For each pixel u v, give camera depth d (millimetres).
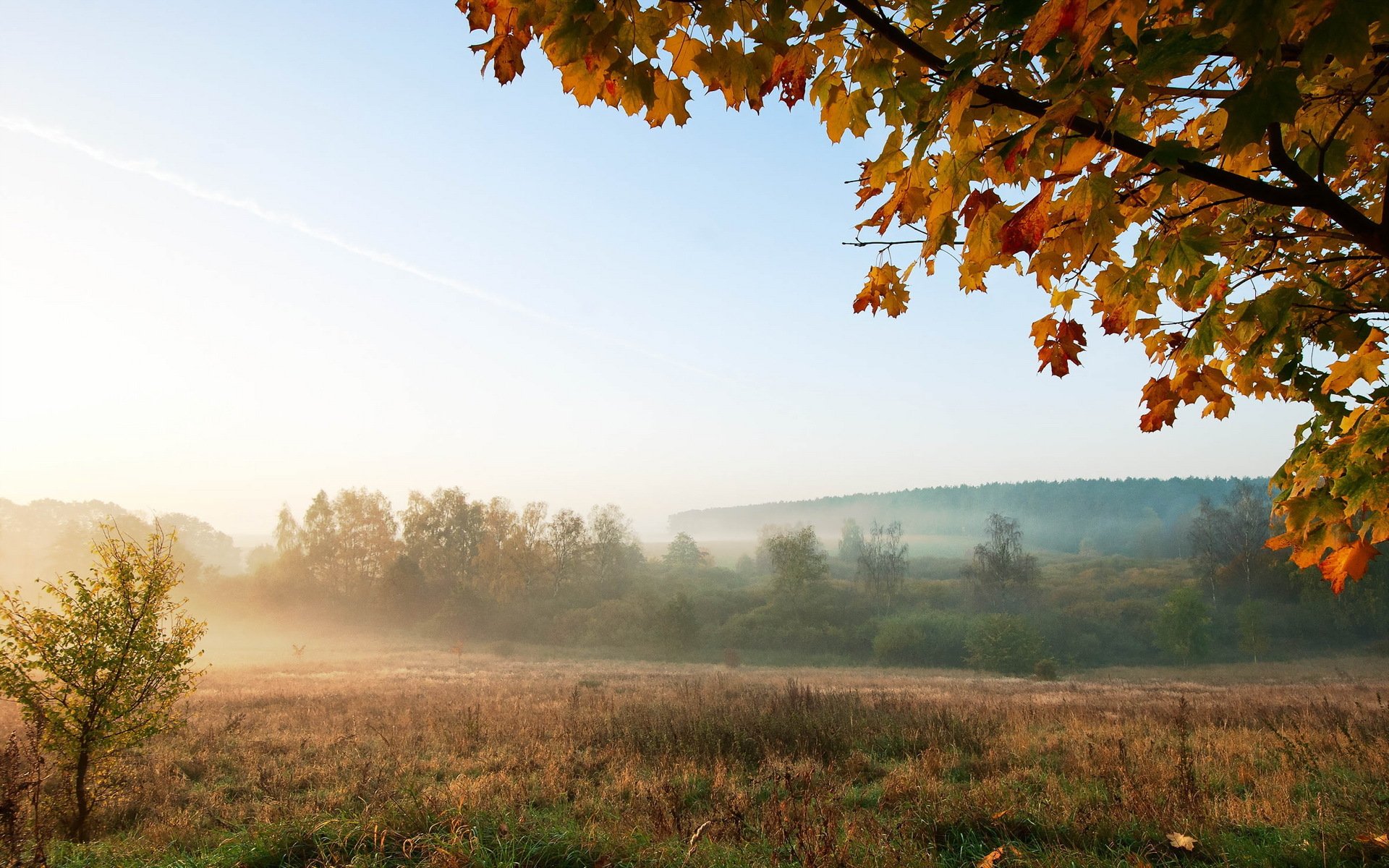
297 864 5109
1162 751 8266
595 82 1742
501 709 14641
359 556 85125
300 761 9531
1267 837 4988
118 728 7062
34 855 5074
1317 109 1881
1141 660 60969
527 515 86500
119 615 7055
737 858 4734
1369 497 1861
